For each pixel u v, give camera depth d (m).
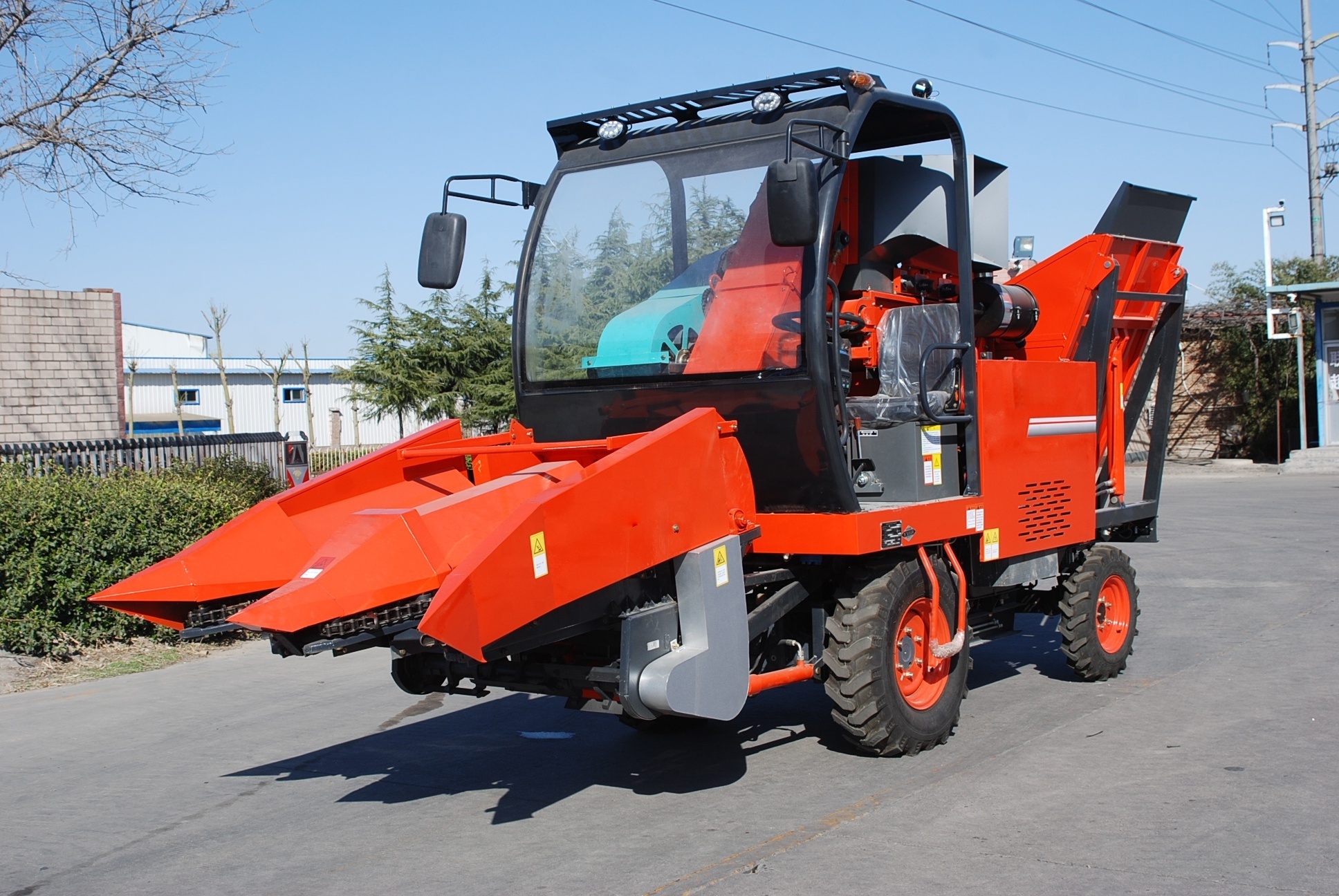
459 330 18.56
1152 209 7.72
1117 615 7.47
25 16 10.78
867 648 5.32
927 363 6.02
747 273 5.42
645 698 4.51
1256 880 3.94
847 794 5.08
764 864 4.23
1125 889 3.88
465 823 4.91
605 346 5.75
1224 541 14.55
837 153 5.20
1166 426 8.27
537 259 6.09
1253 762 5.37
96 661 8.77
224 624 4.93
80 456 11.59
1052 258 7.36
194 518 9.80
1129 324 7.90
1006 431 6.23
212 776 5.82
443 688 5.18
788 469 5.30
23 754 6.33
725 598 4.80
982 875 4.04
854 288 6.29
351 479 5.43
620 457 4.50
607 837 4.63
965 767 5.44
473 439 6.07
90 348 14.45
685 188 5.68
